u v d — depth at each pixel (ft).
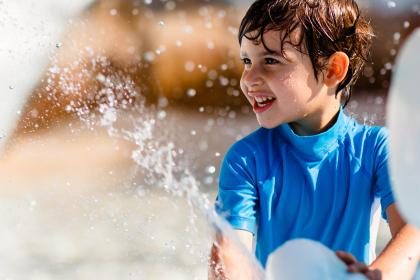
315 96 5.67
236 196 5.62
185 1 24.61
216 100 23.20
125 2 20.45
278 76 5.57
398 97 3.87
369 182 5.58
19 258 9.91
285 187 5.61
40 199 12.45
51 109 8.20
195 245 9.71
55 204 12.19
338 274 4.41
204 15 24.45
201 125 20.70
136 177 12.32
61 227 11.05
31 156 14.75
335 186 5.59
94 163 13.80
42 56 9.08
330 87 5.74
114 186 12.40
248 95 5.72
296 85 5.58
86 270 9.37
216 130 20.08
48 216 11.63
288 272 4.41
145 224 10.63
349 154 5.64
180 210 11.16
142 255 9.82
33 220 11.48
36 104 8.57
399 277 4.78
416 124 3.81
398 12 22.39
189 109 22.48
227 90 23.47
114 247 10.06
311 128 5.74
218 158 16.35
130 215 11.03
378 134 5.69
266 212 5.61
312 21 5.60
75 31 12.32
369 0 22.25
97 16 17.79
